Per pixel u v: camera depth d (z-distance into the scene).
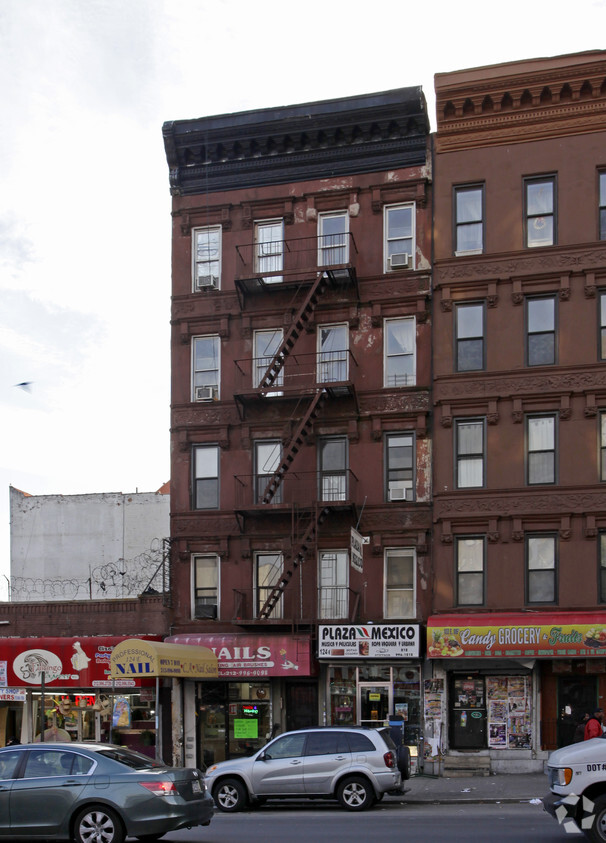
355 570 28.70
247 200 31.58
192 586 30.27
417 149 30.19
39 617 31.06
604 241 27.88
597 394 27.31
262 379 30.03
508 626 26.03
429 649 26.47
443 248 29.39
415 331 29.47
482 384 28.34
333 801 20.92
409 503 28.47
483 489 27.80
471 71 29.64
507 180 29.12
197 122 31.89
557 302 28.16
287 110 31.11
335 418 29.56
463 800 20.58
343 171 30.84
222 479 30.48
